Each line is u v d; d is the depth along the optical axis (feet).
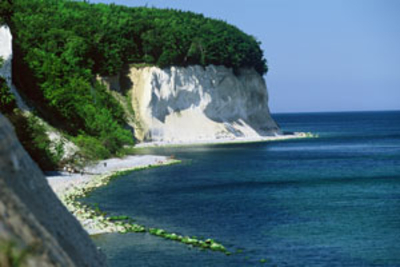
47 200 43.86
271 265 97.09
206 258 100.42
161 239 113.80
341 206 159.53
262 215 144.56
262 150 398.62
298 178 232.73
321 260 100.73
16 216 29.09
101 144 293.43
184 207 155.74
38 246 28.53
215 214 145.28
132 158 301.22
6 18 254.68
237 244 111.86
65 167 223.71
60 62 330.95
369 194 184.55
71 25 430.20
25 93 266.57
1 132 36.22
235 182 216.13
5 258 25.12
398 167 281.33
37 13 428.56
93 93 380.17
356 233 122.72
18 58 287.07
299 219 139.33
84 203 157.69
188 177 231.30
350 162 310.65
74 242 44.98
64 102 284.61
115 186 197.67
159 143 441.27
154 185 202.69
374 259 101.60
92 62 416.26
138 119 454.40
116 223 127.85
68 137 258.98
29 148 206.39
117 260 97.96
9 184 34.01
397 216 142.92
